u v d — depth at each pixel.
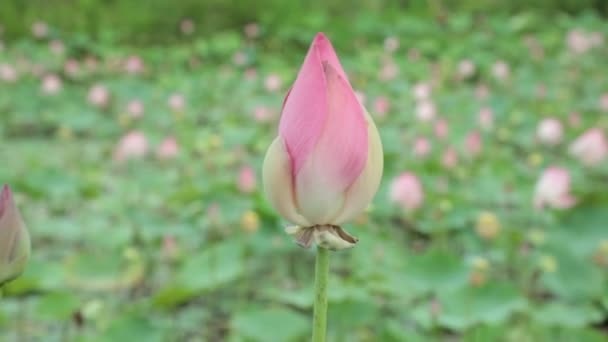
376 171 0.92
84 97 6.08
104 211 3.67
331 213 0.92
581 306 2.53
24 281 2.47
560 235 2.95
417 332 2.63
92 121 5.28
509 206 3.69
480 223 2.90
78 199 3.84
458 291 2.43
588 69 7.27
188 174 4.15
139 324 2.25
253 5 8.84
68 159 4.67
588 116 5.52
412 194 3.03
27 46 7.64
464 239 3.20
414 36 8.85
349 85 0.91
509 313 2.32
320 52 0.92
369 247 2.90
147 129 5.20
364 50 7.97
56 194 3.66
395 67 6.94
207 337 2.72
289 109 0.91
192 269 2.73
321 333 0.93
